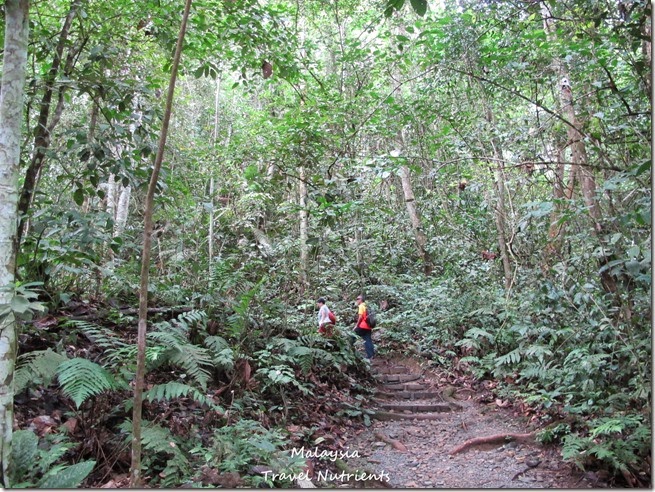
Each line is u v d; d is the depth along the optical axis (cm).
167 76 736
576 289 560
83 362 336
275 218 1204
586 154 607
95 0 509
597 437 480
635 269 407
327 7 1028
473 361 838
